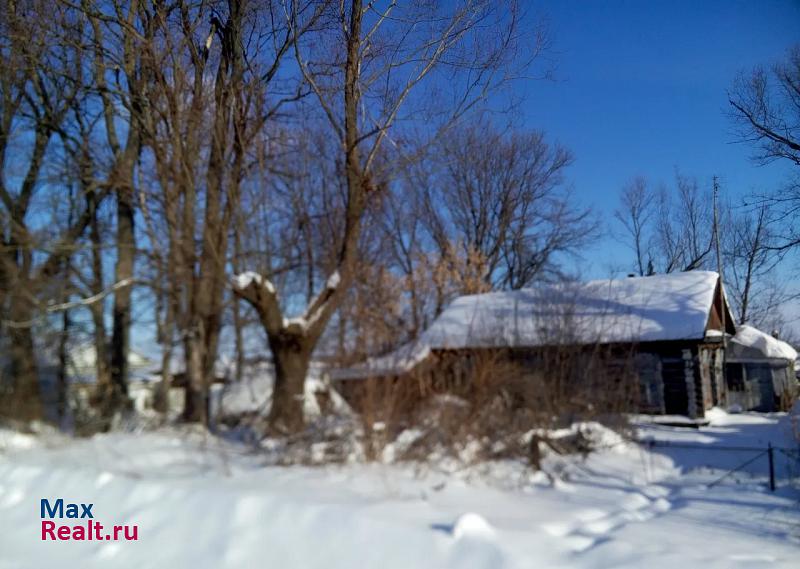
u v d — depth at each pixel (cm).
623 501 930
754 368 2523
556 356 1298
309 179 1452
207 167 1405
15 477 963
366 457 986
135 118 1504
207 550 655
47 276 1425
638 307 2039
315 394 1277
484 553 563
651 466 1241
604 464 1213
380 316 1287
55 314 1475
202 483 825
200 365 1473
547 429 1139
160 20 1447
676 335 1856
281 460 1020
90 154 1495
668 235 4153
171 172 1355
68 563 686
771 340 2525
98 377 1546
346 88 1377
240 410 1473
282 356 1273
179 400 2323
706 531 769
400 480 887
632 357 1523
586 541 658
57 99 1658
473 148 3553
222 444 1187
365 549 595
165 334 1470
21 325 1315
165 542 688
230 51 1531
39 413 1448
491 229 3694
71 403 1586
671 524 808
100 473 891
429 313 2891
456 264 3178
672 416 1881
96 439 1293
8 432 1320
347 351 1166
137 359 2380
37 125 1625
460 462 984
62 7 1530
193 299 1354
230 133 1447
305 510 659
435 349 1377
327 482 852
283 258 1388
